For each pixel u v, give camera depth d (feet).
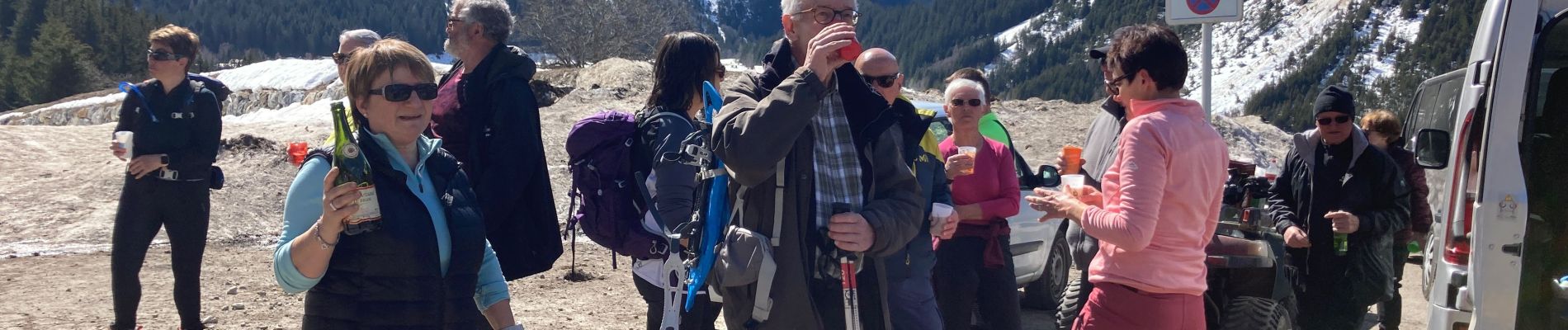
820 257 10.36
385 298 9.30
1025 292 24.26
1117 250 11.19
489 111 13.85
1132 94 11.10
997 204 15.83
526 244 14.03
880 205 10.37
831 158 10.36
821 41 9.30
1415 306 27.37
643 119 13.53
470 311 9.88
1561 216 14.23
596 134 13.43
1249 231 17.06
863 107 10.66
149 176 17.84
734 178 9.87
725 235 10.37
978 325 18.72
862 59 13.80
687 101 13.44
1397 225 16.70
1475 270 13.30
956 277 15.84
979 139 16.38
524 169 13.60
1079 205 11.25
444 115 14.12
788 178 10.09
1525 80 13.01
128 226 18.03
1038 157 50.55
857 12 11.32
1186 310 11.00
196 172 18.12
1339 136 16.75
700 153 10.84
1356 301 16.75
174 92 17.94
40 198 33.30
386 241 9.25
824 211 10.30
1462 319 14.40
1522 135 13.11
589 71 87.56
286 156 37.37
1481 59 15.48
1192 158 10.64
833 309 10.57
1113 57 11.19
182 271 18.52
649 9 151.64
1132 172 10.50
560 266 27.27
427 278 9.46
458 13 14.14
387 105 9.37
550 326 20.63
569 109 55.01
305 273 8.99
